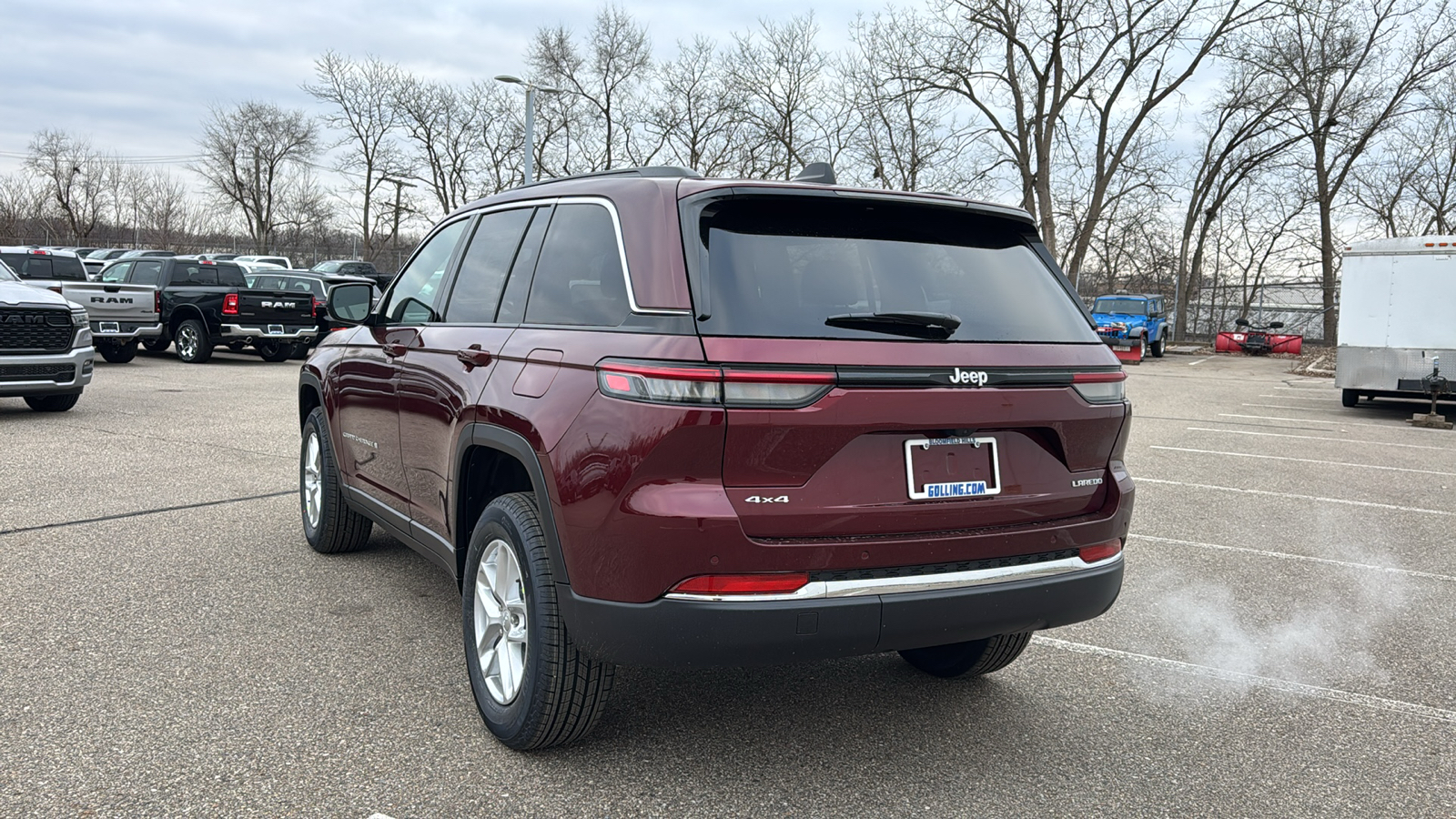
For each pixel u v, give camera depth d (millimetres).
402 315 4426
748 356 2588
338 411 4898
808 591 2641
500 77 29125
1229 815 2891
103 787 2779
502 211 3883
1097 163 38125
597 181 3312
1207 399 17328
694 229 2773
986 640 3619
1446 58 36656
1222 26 35406
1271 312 40781
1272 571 5750
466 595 3342
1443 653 4387
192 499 6512
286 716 3299
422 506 3951
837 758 3156
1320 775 3172
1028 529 2955
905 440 2773
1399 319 14766
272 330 18484
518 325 3340
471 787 2871
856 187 3066
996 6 35594
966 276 3096
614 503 2629
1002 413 2896
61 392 10195
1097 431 3123
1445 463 10203
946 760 3180
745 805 2832
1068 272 42125
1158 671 4090
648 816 2748
